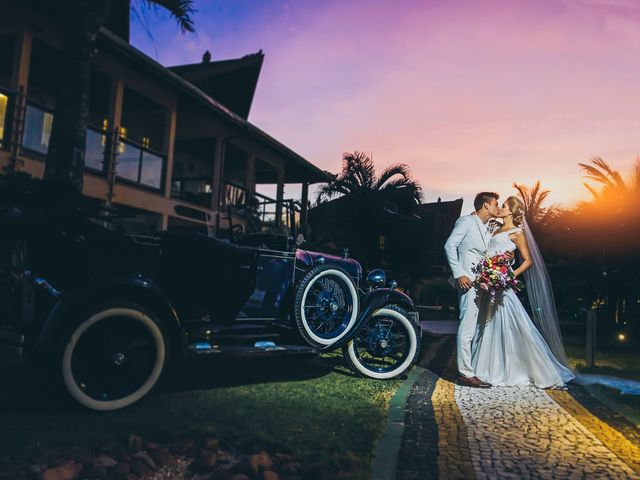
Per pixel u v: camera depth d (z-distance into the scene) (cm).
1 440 292
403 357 548
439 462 293
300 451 302
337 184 2172
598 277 1700
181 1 851
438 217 3447
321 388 474
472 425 371
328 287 545
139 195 1162
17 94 870
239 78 1783
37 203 389
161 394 422
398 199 2314
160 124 1434
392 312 542
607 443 338
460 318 529
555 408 430
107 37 948
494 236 548
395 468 282
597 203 1706
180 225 1462
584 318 1816
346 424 360
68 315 354
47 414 349
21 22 877
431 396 461
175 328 396
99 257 389
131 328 379
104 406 359
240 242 586
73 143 751
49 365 354
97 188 1041
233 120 1373
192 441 307
